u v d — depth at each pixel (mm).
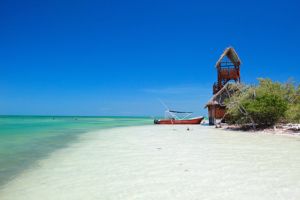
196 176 7258
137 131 25422
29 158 10289
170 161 9375
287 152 11227
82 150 12320
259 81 26312
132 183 6715
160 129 28500
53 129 28578
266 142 14938
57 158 10266
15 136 19359
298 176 7141
